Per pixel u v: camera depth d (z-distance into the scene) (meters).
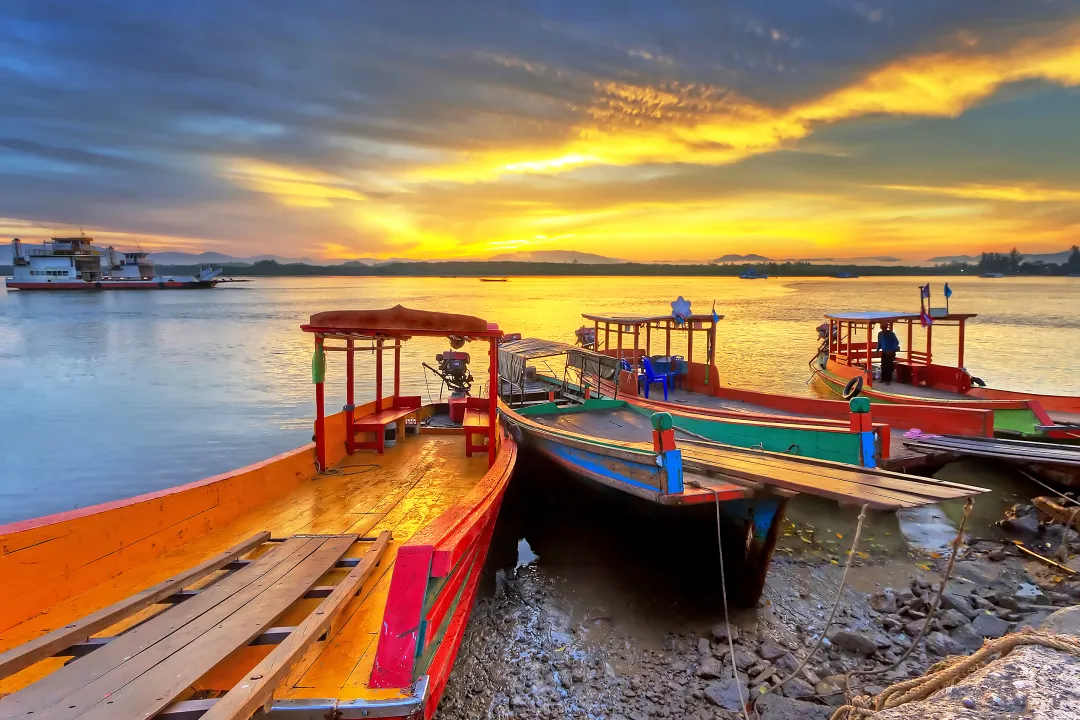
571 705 5.64
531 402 15.20
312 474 8.27
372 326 8.05
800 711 5.38
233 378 27.91
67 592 4.61
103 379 27.92
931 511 10.59
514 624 7.13
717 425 10.81
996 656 4.32
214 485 6.27
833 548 9.17
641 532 9.09
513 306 83.56
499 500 6.77
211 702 3.11
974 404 13.04
